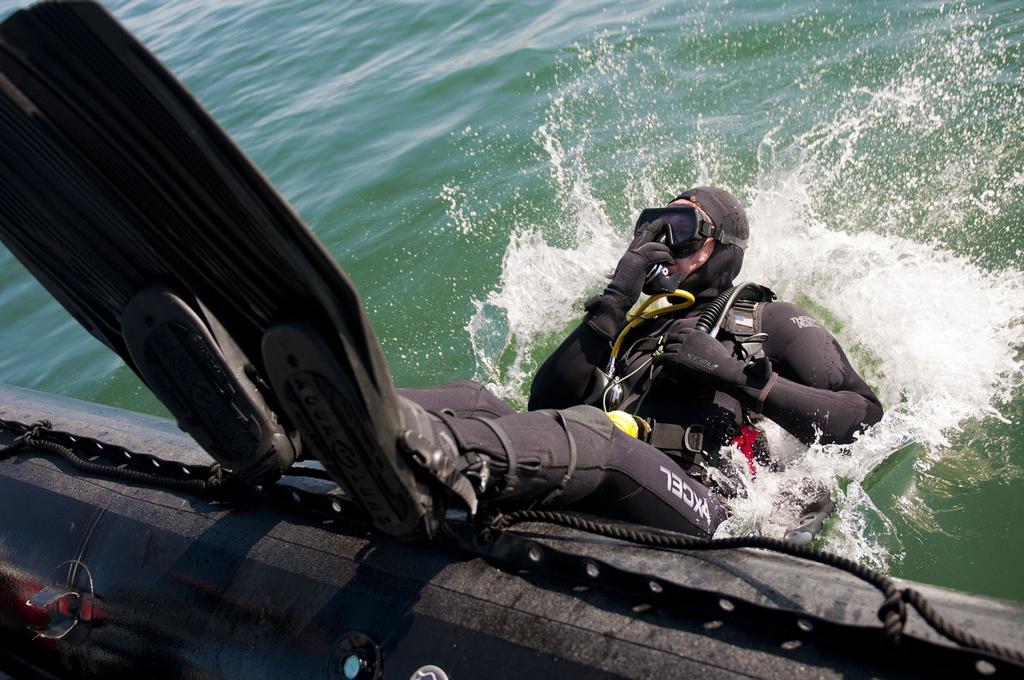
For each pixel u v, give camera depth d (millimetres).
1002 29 4652
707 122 4551
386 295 3822
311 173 4949
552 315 3574
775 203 3822
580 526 1611
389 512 1420
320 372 1271
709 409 2336
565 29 5898
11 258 5285
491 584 1520
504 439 1589
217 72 6945
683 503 1922
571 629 1405
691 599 1354
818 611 1324
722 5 5672
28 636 2020
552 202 4156
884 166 3912
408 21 6832
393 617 1533
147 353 1457
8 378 4129
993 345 2861
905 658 1206
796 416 2215
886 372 2910
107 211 1356
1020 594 2062
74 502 2039
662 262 2430
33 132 1273
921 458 2496
